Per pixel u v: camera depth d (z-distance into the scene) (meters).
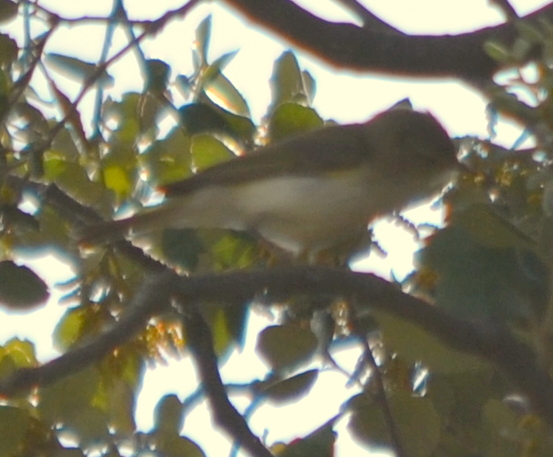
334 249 10.16
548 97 7.22
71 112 8.49
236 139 9.08
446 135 10.53
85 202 8.88
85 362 6.56
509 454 7.49
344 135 10.11
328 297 7.89
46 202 8.55
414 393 7.93
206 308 8.39
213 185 9.15
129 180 9.18
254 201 9.45
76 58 9.21
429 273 8.12
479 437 7.71
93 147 9.10
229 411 7.66
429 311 7.19
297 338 7.79
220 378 7.77
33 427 7.58
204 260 9.05
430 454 7.67
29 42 9.01
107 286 8.34
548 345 7.20
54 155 9.16
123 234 8.52
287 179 9.64
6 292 8.12
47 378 6.43
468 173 8.18
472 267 7.59
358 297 7.29
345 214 9.96
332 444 7.61
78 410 7.58
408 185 10.27
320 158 9.88
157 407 7.65
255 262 9.60
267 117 9.28
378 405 7.57
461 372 7.65
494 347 7.21
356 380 7.82
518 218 7.89
